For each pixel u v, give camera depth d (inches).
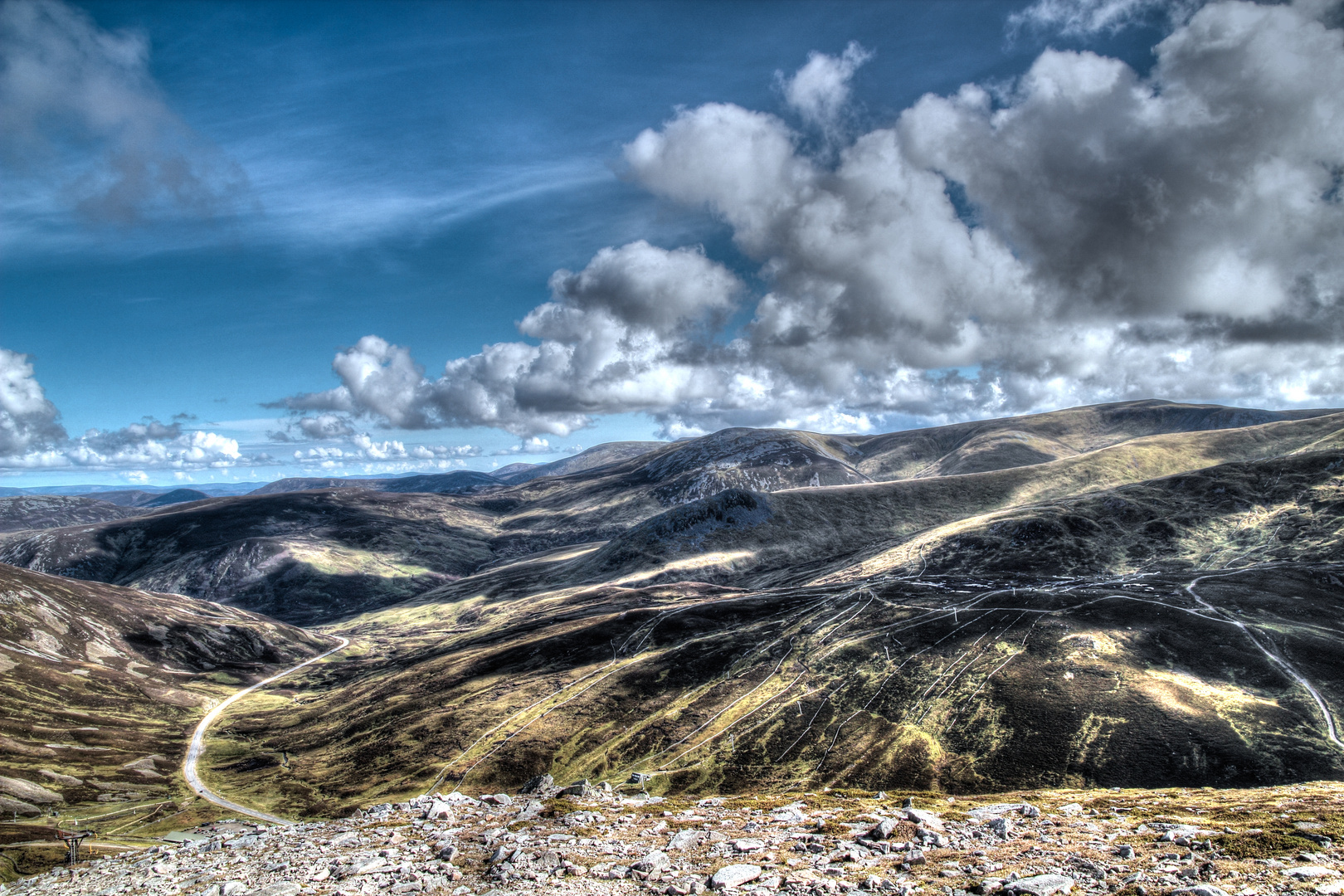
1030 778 4311.0
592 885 807.1
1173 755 4217.5
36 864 3659.0
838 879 777.6
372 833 1181.7
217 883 969.5
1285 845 814.5
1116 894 689.6
